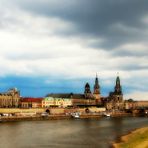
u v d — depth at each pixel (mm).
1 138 157250
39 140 153125
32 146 134875
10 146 134125
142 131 169375
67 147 132375
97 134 180500
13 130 199625
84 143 143125
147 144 119250
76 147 132375
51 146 135000
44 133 184875
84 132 193000
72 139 157500
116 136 168375
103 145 136625
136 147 117688
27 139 156000
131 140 143000
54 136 170125
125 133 183625
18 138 159000
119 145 133000
